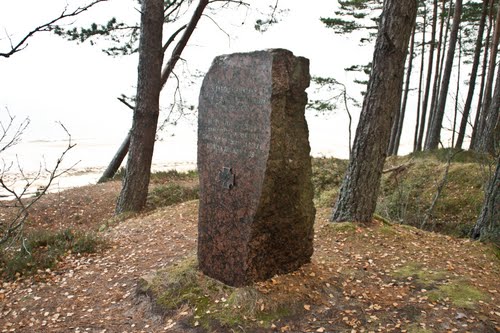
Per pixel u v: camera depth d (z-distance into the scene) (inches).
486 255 248.7
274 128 173.9
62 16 173.6
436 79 778.8
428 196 448.8
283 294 184.2
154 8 388.2
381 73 267.4
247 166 181.2
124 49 554.9
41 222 427.2
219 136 192.7
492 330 163.0
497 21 638.5
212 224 197.5
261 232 185.3
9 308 201.0
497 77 496.1
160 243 273.3
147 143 408.8
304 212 196.2
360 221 283.7
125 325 181.2
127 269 233.5
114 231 319.6
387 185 492.4
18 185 645.3
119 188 521.0
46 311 197.2
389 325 167.9
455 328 163.6
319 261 223.5
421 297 188.1
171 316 181.3
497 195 277.6
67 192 511.2
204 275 201.8
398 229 284.2
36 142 1133.7
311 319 172.7
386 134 278.2
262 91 174.4
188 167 884.0
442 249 252.2
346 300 186.2
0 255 248.7
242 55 182.1
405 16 257.6
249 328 166.9
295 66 180.2
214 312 176.6
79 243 270.1
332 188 477.1
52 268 240.8
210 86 196.1
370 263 227.0
